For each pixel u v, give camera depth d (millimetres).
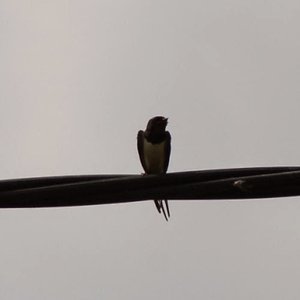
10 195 10273
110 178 10445
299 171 10031
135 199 10508
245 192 10242
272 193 10234
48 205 10398
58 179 10453
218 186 10328
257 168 10430
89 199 10414
